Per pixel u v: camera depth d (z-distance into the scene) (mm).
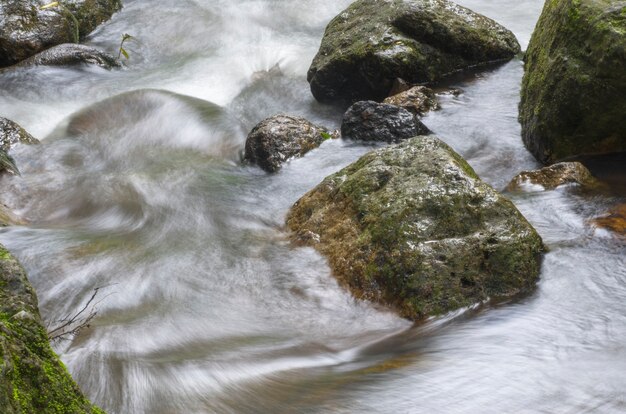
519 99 10781
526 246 6336
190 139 10875
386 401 4801
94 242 7723
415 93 10734
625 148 8547
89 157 10461
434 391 4898
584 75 8289
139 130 11195
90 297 6562
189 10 16453
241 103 12312
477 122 10258
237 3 16625
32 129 11453
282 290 6625
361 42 11578
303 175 9234
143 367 5309
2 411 3084
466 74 11828
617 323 5574
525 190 7996
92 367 5293
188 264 7176
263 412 4766
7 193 9227
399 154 7223
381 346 5691
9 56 13500
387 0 12164
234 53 14414
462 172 6754
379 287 6301
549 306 5906
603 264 6355
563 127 8641
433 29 11602
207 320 6180
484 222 6422
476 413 4621
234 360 5457
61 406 3559
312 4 16438
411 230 6367
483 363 5211
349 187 7168
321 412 4707
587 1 8539
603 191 7691
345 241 6773
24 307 4027
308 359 5516
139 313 6289
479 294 6078
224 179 9406
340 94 11875
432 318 5945
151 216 8430
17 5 13930
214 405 4879
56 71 13242
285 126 9805
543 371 5035
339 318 6180
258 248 7426
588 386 4824
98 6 15922
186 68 13875
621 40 7949
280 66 13625
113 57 13898
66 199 9219
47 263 7172
